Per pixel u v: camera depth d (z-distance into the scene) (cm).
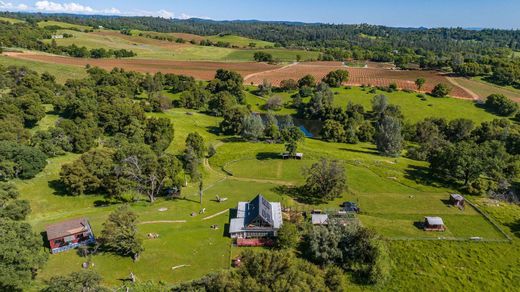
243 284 4294
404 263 6134
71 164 8169
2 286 4769
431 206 8119
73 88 15362
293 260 4900
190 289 4881
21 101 11462
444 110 17212
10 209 6569
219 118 16175
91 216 7238
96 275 4694
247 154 11319
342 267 5966
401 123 14725
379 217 7594
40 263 5184
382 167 10375
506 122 14400
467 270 6006
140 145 8869
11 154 8388
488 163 9231
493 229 7206
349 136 13812
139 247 5822
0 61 19050
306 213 7512
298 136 12131
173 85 19762
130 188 7944
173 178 8344
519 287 5666
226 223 7188
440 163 9656
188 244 6419
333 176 8206
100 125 11944
